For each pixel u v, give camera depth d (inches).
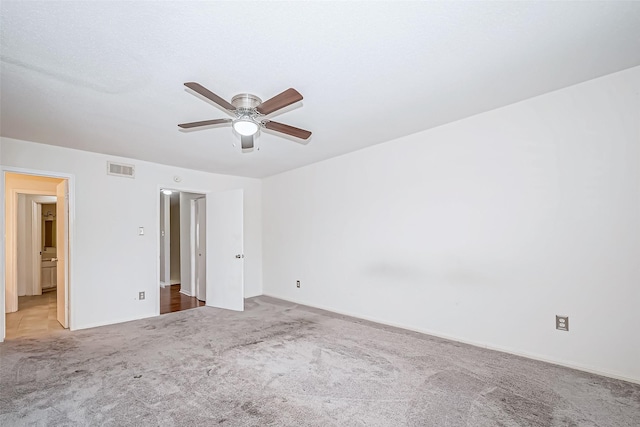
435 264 130.1
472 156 118.7
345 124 122.2
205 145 144.3
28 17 58.8
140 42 67.4
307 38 67.2
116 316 157.8
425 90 95.1
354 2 56.5
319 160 179.3
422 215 134.4
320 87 90.6
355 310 162.6
